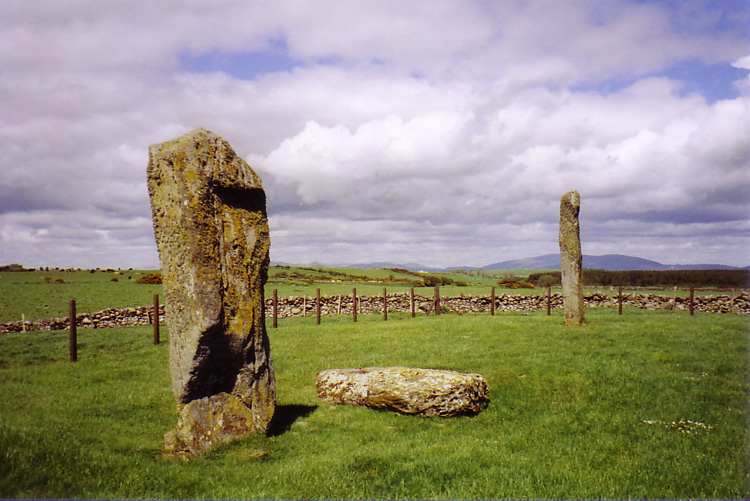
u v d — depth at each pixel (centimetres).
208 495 551
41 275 6831
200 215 712
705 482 611
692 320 2103
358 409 951
